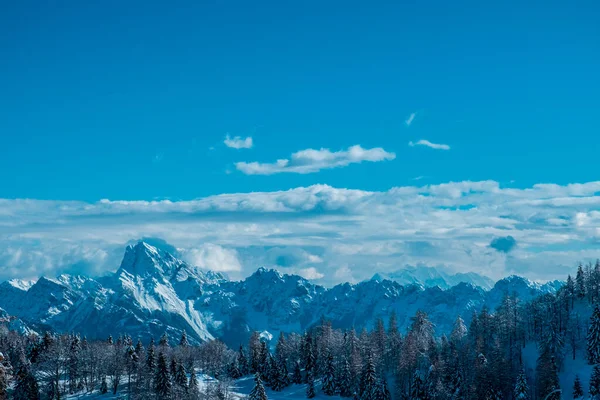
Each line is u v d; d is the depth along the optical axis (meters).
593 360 197.88
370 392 194.38
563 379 196.75
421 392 190.88
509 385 183.75
